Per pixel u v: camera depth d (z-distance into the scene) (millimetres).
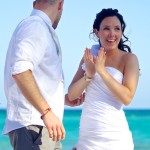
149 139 39188
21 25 4789
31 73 4543
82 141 5332
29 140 4711
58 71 4891
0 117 46969
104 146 5184
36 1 5020
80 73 5559
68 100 5609
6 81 4883
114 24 5297
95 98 5262
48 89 4801
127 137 5266
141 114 51562
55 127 4469
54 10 5012
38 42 4656
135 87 5188
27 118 4711
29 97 4496
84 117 5328
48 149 4797
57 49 4953
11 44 4836
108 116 5199
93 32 5531
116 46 5332
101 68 5012
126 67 5246
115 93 5047
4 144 31359
